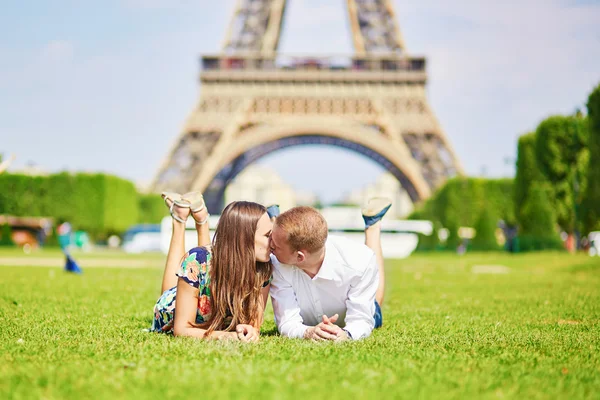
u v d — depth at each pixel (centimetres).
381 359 695
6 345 785
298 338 852
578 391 566
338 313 895
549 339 905
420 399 522
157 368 635
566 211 5909
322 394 529
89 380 585
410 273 3309
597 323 1145
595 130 4059
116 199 8806
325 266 835
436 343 852
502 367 671
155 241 9431
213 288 826
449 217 8169
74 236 8544
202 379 579
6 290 1784
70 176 8606
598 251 6900
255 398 514
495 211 8269
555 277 2905
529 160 6256
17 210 8469
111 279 2489
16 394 531
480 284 2397
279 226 791
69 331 938
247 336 809
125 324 1052
